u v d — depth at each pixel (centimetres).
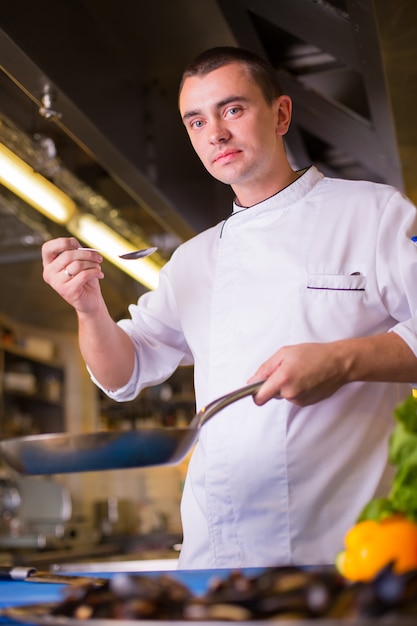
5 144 228
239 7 198
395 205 132
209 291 142
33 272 369
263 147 133
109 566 251
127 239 316
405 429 80
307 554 119
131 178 263
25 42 187
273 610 62
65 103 210
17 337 506
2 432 478
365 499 119
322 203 136
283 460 121
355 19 172
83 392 545
